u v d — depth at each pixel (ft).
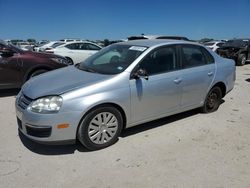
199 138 15.55
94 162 12.77
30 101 13.28
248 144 14.87
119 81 14.10
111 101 13.71
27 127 13.23
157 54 15.93
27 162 12.72
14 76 23.77
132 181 11.32
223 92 20.52
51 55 26.05
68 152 13.67
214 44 71.87
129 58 15.37
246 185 11.17
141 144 14.66
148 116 15.62
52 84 13.96
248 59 58.95
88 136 13.48
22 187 10.88
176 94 16.65
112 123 14.19
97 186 10.99
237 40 61.36
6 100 23.15
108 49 17.62
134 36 48.39
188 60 17.52
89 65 16.67
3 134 15.76
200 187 10.98
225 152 13.89
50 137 12.80
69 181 11.30
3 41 24.91
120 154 13.55
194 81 17.57
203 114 19.58
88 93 13.20
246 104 22.95
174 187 10.94
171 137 15.62
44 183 11.14
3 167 12.25
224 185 11.14
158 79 15.55
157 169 12.21
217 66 19.29
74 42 47.65
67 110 12.75
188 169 12.25
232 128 17.15
